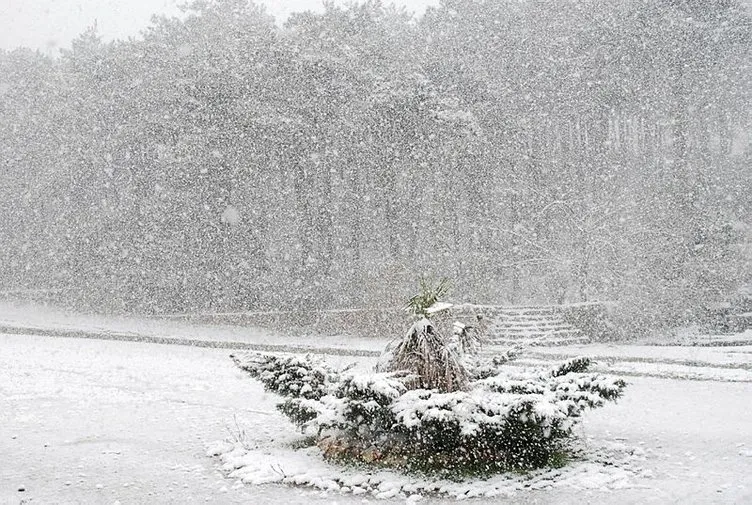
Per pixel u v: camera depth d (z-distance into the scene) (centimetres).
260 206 3175
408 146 3000
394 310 2475
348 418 575
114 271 3325
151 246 3241
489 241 3291
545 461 596
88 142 3556
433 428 547
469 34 3425
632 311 2508
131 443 701
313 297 2817
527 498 509
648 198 3111
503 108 3203
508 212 3547
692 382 1204
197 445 696
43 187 3928
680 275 2752
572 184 3222
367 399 554
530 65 3247
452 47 3353
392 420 561
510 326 2322
